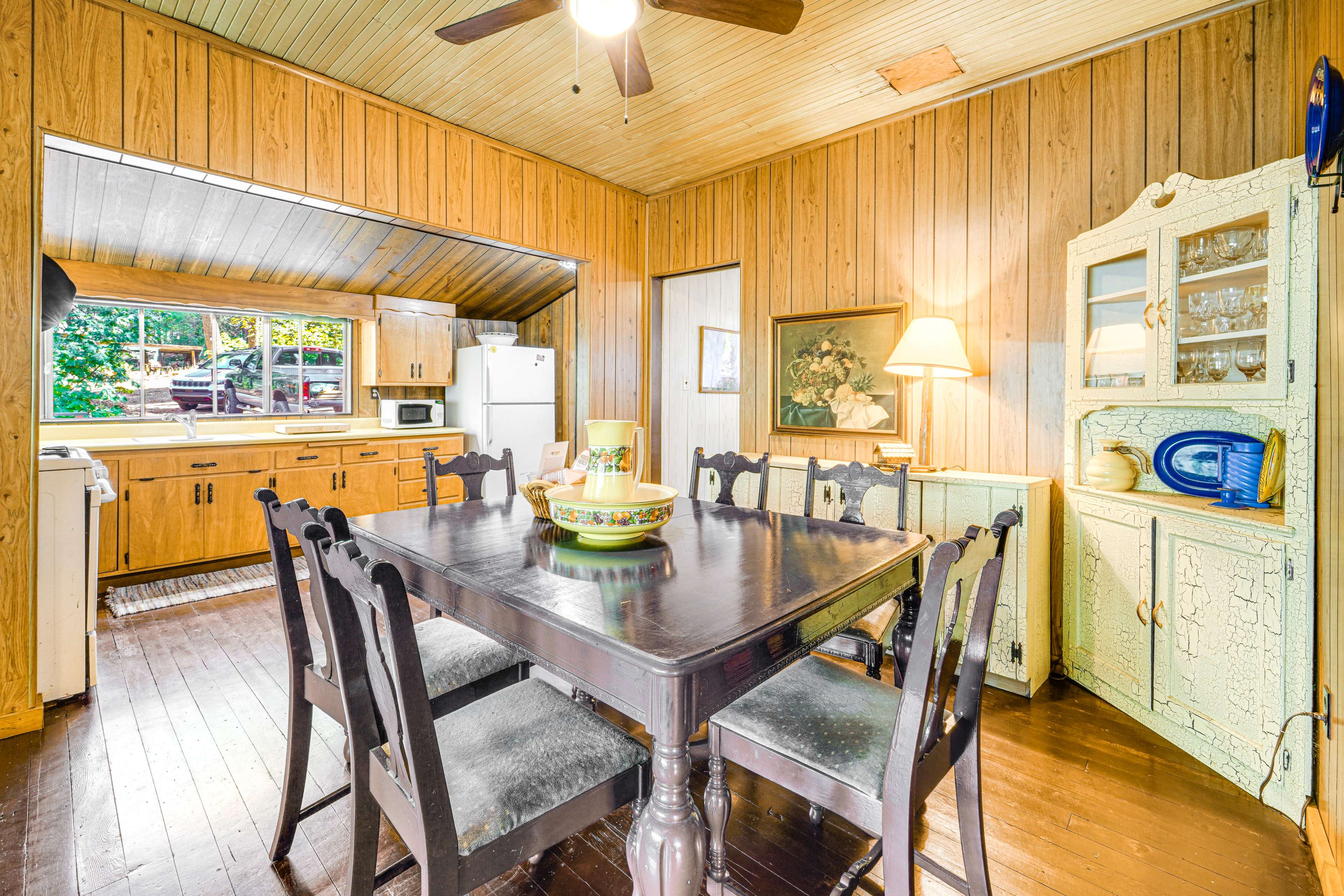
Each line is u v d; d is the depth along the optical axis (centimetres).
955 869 154
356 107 305
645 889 100
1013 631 251
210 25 254
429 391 554
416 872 152
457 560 150
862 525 196
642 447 401
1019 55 271
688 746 100
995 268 294
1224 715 193
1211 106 238
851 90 301
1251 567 184
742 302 398
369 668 112
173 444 386
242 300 443
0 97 211
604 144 366
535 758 118
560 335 565
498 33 217
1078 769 198
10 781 186
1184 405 210
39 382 218
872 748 123
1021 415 287
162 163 252
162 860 155
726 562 150
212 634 299
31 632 214
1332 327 155
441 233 349
